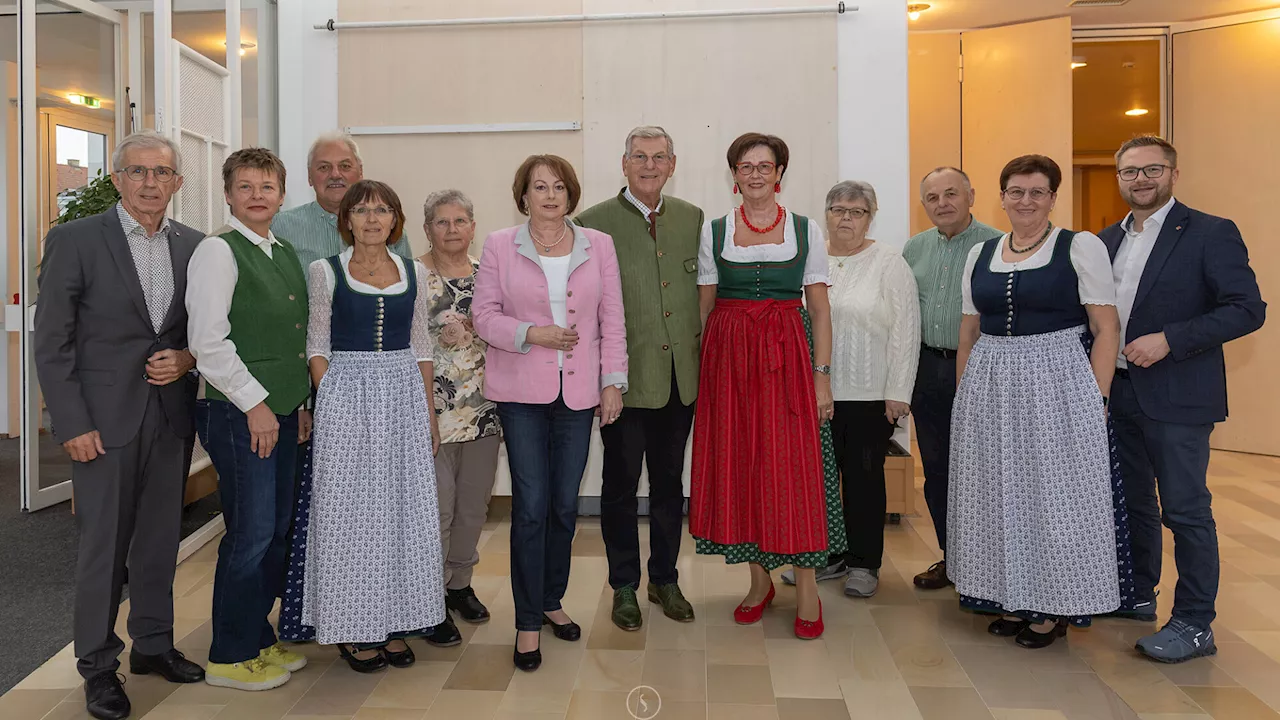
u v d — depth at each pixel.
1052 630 2.59
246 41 4.62
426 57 4.16
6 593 3.14
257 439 2.19
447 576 2.81
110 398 2.14
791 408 2.55
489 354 2.45
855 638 2.66
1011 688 2.30
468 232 2.73
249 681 2.30
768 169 2.56
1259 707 2.18
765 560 2.65
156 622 2.36
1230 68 5.50
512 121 4.15
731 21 4.07
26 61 4.10
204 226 3.62
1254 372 5.54
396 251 2.83
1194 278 2.45
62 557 3.57
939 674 2.39
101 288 2.12
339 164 2.79
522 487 2.41
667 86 4.10
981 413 2.55
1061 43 5.45
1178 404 2.45
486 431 2.71
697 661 2.49
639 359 2.66
